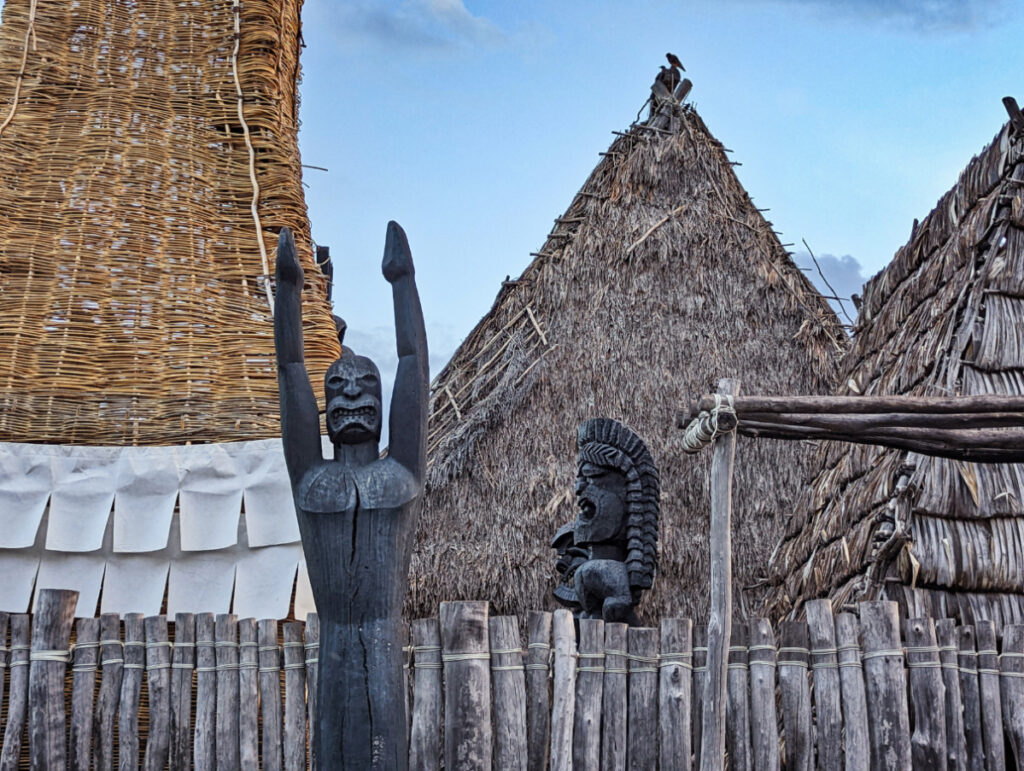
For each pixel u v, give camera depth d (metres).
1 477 7.79
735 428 5.64
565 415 11.35
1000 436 5.90
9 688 6.16
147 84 10.24
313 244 10.05
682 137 13.34
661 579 10.15
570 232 12.97
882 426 5.73
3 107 9.82
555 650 5.86
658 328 12.02
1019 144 8.12
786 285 12.49
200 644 6.19
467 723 5.67
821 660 5.91
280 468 8.02
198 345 8.64
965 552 6.73
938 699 5.89
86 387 8.27
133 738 6.07
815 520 8.68
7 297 8.62
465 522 10.74
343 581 5.38
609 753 5.74
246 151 9.98
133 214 9.27
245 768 5.98
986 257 7.92
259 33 10.63
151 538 7.79
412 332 5.66
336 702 5.27
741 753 5.75
